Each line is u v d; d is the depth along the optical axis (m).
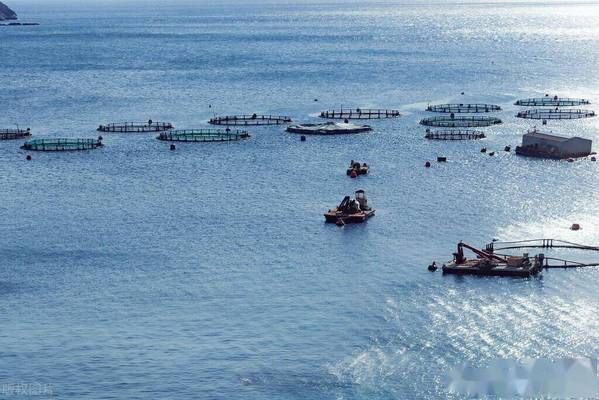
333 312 98.62
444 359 87.75
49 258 117.56
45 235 127.31
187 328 95.50
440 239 122.00
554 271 108.75
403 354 88.94
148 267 113.50
